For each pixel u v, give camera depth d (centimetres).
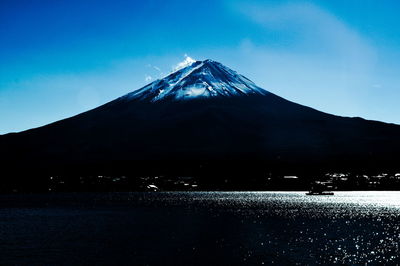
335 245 7238
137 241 7575
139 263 5794
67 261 5900
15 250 6675
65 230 9088
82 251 6600
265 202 19325
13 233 8588
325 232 8919
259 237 8112
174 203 18275
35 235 8288
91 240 7669
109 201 19888
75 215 12600
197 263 5803
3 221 10956
